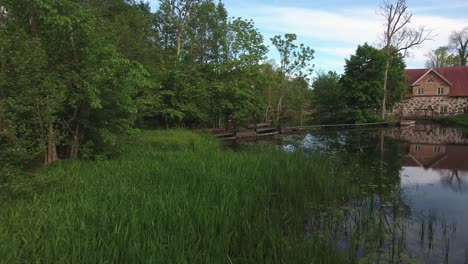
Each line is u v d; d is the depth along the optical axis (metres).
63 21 6.68
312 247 3.90
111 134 8.09
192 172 6.76
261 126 23.58
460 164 11.55
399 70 35.84
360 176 9.02
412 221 5.73
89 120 8.27
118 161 8.05
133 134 9.48
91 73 7.13
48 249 3.23
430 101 42.81
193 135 12.73
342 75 34.31
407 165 11.23
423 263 4.17
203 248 3.65
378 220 5.69
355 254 4.20
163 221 4.09
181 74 15.63
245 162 8.21
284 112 30.67
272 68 32.06
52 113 6.96
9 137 5.41
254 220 4.73
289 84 27.75
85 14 7.27
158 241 3.59
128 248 3.32
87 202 4.66
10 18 7.08
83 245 3.38
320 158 9.83
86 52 7.44
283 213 5.41
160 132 12.92
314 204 6.37
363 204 6.62
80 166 7.21
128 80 8.12
